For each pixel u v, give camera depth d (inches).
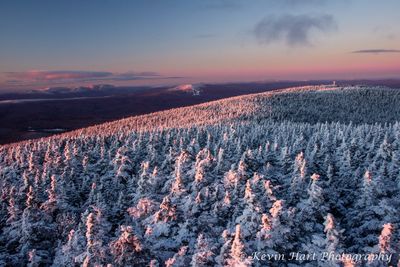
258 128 4899.1
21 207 2011.6
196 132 4729.3
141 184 1844.2
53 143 4133.9
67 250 1259.8
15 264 1482.5
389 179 1819.6
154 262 975.6
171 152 2647.6
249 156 2118.6
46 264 1496.1
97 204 1892.2
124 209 1857.8
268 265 1064.2
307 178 1806.1
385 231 1062.4
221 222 1414.9
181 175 1644.9
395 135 3095.5
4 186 2439.7
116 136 4389.8
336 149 2581.2
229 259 910.4
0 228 1860.2
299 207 1314.0
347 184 1934.1
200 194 1476.4
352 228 1551.4
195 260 941.8
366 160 2161.7
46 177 2329.0
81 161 2970.0
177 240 1222.9
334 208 1765.5
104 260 1100.5
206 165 1870.1
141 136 4060.0
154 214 1323.8
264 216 1085.1
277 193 1651.1
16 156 3518.7
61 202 1867.6
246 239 1152.8
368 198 1470.2
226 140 3316.9
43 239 1626.5
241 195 1497.3
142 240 1088.2
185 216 1338.6
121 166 2388.0
